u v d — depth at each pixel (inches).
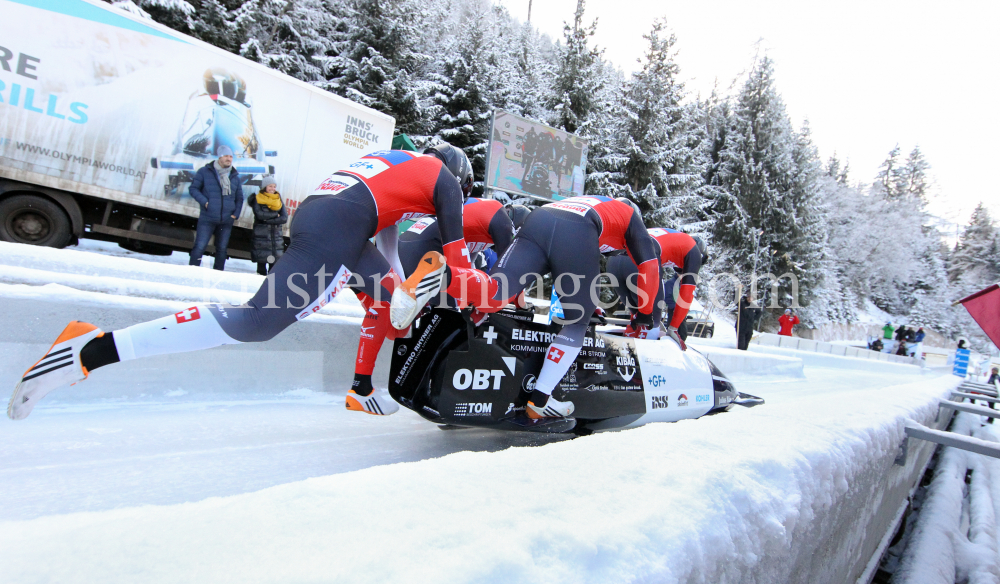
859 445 55.4
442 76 692.1
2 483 59.8
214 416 97.0
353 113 290.7
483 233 123.0
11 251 102.0
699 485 31.5
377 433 102.0
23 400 59.4
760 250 954.1
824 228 1065.5
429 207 86.0
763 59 1035.3
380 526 21.6
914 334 843.4
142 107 220.1
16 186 203.8
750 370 294.2
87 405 90.6
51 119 199.8
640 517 26.0
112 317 97.6
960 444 71.6
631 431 44.7
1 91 188.2
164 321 65.2
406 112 636.1
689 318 476.1
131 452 74.5
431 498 25.4
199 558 17.6
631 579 21.6
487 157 420.5
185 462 73.5
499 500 26.0
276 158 262.5
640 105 730.8
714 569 27.4
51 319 91.0
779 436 48.0
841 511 51.9
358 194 78.2
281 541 19.4
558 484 29.3
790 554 38.9
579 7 674.8
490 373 94.9
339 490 25.8
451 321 93.5
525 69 876.0
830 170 1903.3
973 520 114.3
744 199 995.9
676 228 711.1
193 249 230.1
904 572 85.5
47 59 196.2
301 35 625.9
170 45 224.5
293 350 120.3
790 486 38.3
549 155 454.3
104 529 19.6
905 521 111.4
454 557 19.2
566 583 19.8
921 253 1649.9
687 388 131.8
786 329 593.3
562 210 104.5
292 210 273.1
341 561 18.0
